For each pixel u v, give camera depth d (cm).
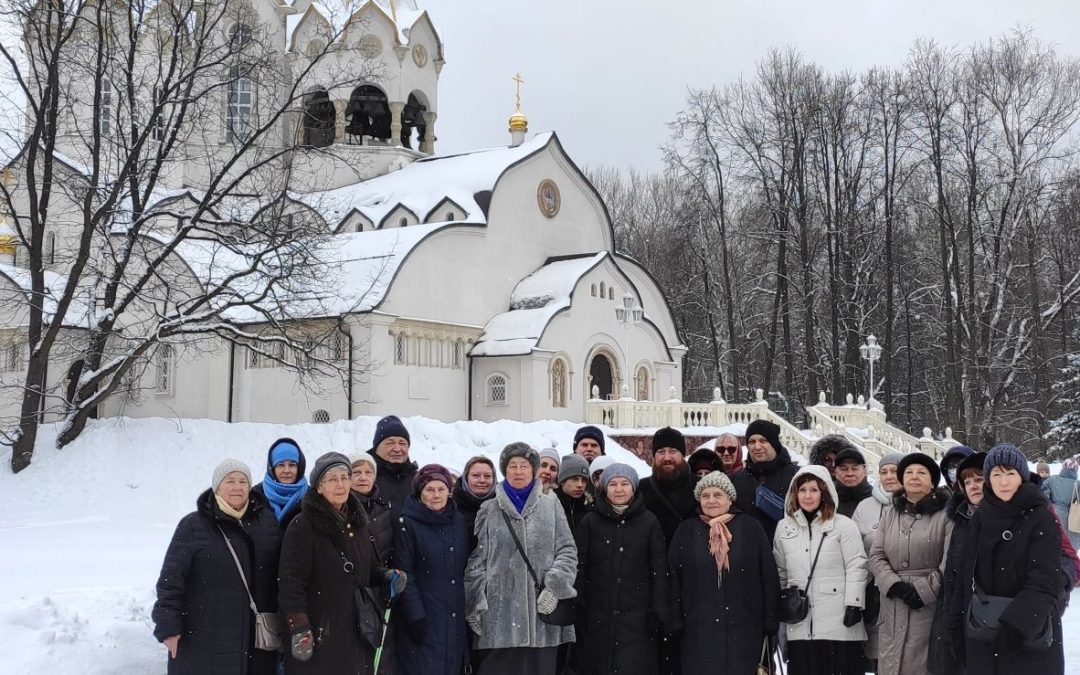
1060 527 751
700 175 5428
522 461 832
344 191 4297
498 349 3647
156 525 2133
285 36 4253
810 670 835
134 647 1010
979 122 4912
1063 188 5106
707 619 811
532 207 4094
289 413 3466
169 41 3247
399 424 920
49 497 2356
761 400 3541
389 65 4366
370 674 759
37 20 2670
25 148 3200
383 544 812
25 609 1031
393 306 3378
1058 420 4841
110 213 2745
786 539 848
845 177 5303
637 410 3547
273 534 785
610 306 3981
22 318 3544
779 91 5250
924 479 836
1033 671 724
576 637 864
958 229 5534
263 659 798
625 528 842
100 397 2592
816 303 5741
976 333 4991
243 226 2692
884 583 819
